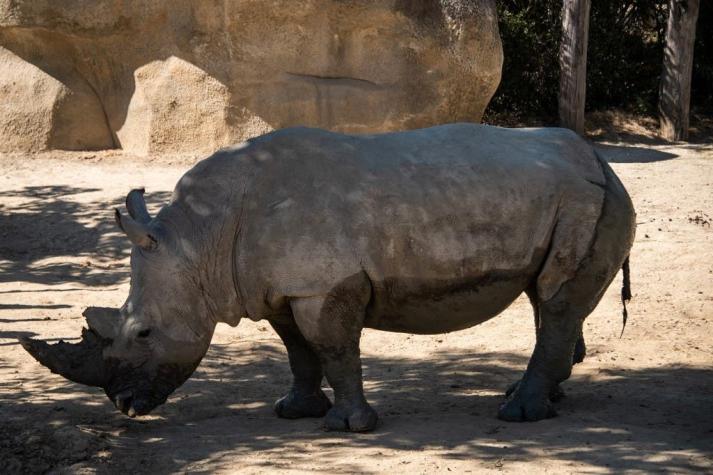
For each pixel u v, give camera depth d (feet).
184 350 42.70
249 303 43.11
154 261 42.27
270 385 53.42
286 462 39.22
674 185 114.11
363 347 61.93
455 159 43.96
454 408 47.75
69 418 46.47
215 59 119.24
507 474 36.83
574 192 44.24
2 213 100.01
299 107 121.19
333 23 121.70
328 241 41.91
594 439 41.14
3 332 64.08
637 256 82.53
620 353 57.93
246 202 43.06
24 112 122.31
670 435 41.78
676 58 153.48
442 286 43.21
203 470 38.96
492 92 128.36
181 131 120.98
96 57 122.83
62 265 86.07
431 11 124.16
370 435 42.75
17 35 121.70
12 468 39.78
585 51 147.33
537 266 44.27
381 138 44.91
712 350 58.39
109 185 109.09
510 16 155.02
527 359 57.82
